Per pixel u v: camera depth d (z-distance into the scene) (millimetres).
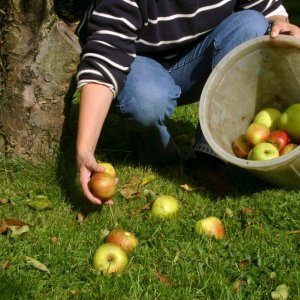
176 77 2414
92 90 2064
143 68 2252
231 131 2324
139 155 2467
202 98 2197
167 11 2215
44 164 2336
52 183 2279
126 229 2061
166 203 2117
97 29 2119
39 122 2326
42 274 1835
